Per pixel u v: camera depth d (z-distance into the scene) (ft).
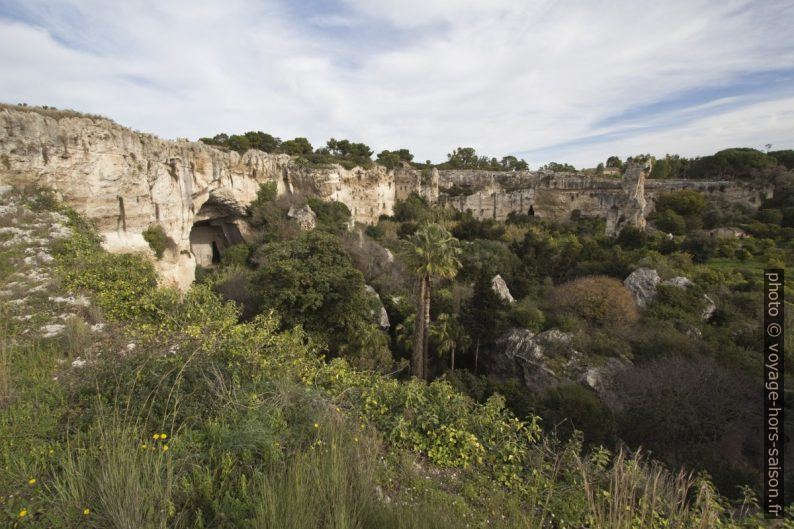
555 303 94.32
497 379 79.56
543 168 313.94
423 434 22.44
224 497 12.26
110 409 15.98
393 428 21.83
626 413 54.39
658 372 62.03
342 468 13.71
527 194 227.61
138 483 10.99
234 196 122.72
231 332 29.89
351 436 17.28
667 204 184.14
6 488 11.66
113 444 12.40
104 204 64.08
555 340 78.54
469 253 129.08
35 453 13.46
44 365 21.99
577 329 81.46
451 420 23.22
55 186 55.36
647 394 57.31
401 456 20.08
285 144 187.83
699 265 124.36
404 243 74.08
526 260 132.26
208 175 105.81
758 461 46.44
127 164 69.72
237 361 23.57
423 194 233.35
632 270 110.63
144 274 43.83
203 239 140.15
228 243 142.31
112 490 10.78
